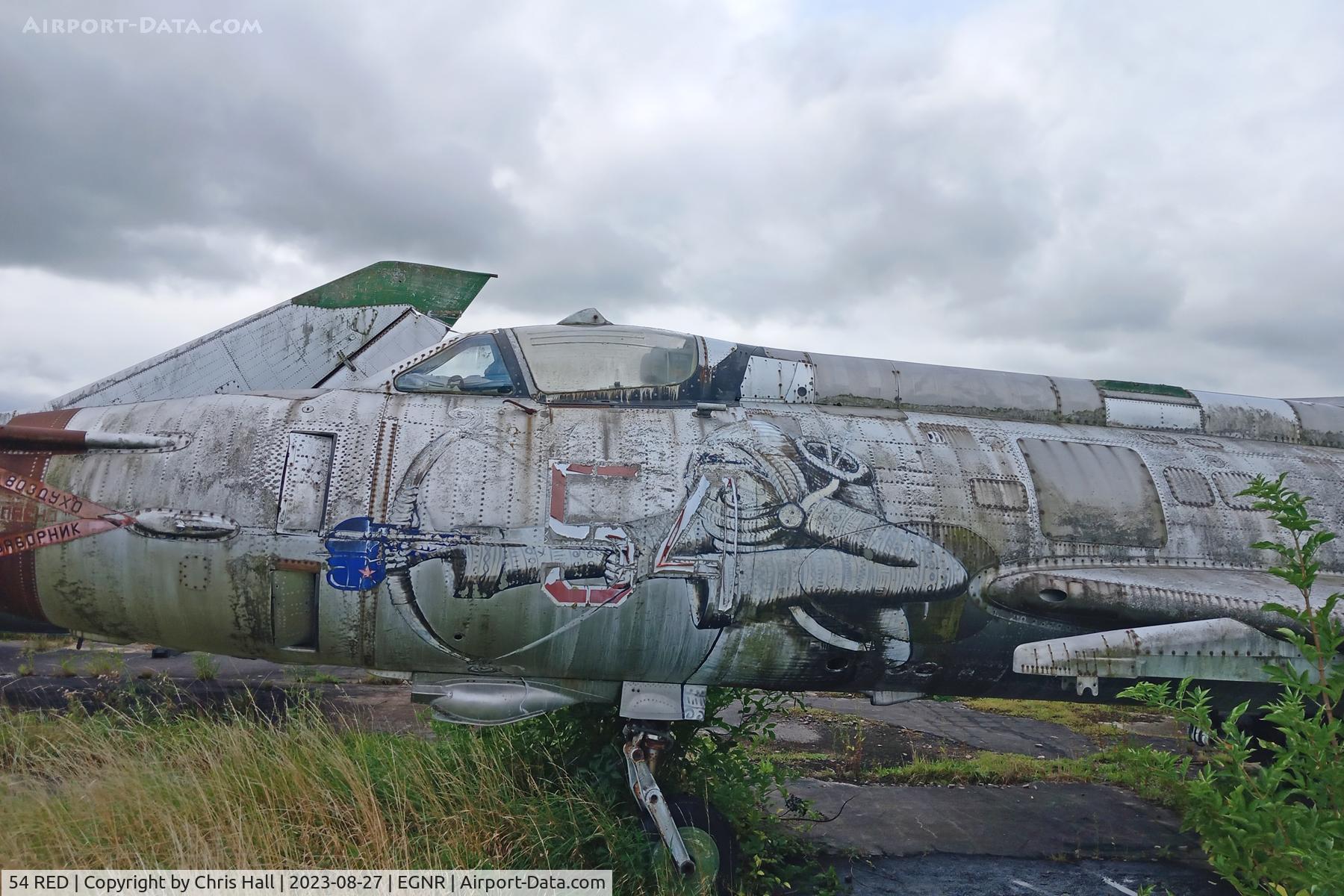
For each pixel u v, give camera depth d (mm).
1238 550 4977
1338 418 6152
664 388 4758
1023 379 5684
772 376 5055
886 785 6422
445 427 4273
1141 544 4832
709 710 4883
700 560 4129
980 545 4562
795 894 4344
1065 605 4430
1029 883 4656
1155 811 6004
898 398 5297
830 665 4430
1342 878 2441
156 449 4160
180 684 8672
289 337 5898
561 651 4129
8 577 4027
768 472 4391
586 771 4406
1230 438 5844
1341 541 5180
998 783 6586
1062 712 9633
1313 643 4258
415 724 7320
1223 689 4906
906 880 4613
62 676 8898
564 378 4668
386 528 3982
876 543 4375
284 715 6172
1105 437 5402
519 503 4074
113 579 4000
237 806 3949
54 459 4145
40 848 3652
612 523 4098
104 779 4117
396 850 3781
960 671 4652
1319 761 2809
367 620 4000
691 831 4148
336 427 4227
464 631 4035
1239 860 2961
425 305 6160
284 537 3957
